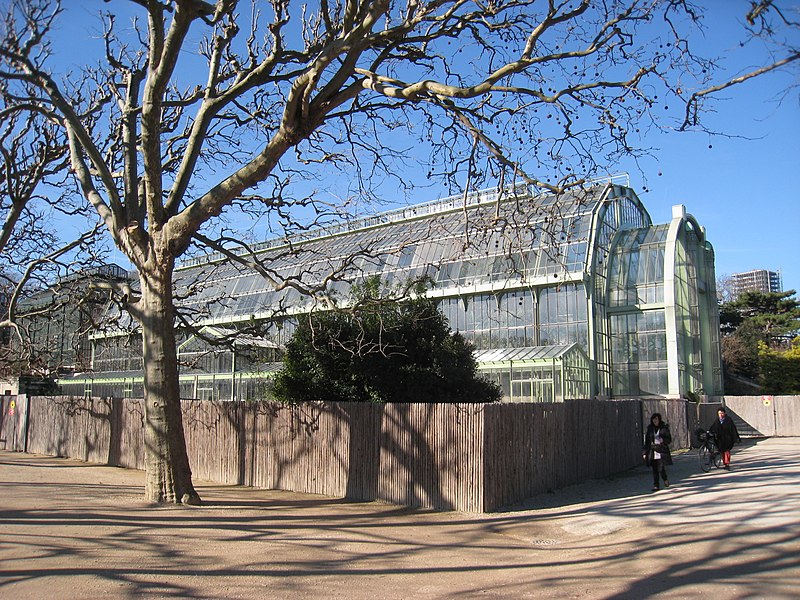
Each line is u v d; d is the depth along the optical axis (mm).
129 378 44344
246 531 11695
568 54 11969
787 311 69750
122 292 17078
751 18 8477
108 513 12961
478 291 41969
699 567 8688
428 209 46469
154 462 14469
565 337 40344
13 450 31156
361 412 16625
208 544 10508
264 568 9047
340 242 49000
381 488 15930
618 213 45875
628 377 42094
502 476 15055
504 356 38156
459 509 14492
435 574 8852
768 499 13508
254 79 14688
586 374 39094
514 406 15945
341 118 16406
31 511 13070
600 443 20984
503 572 8961
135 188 15680
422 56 14930
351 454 16672
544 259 41469
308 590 7977
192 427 21281
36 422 29875
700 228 48750
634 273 42844
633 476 21000
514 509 14719
